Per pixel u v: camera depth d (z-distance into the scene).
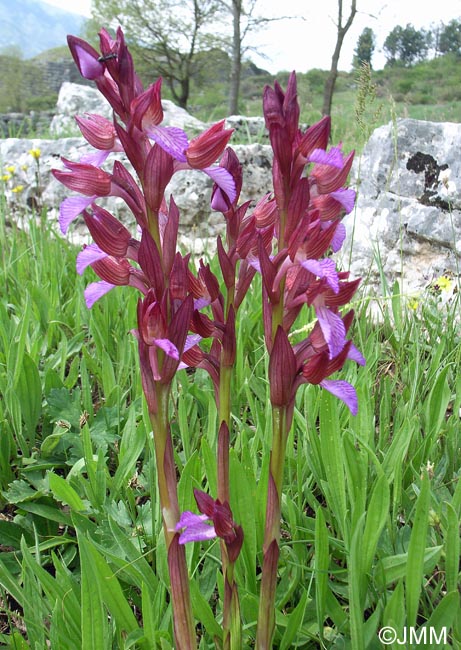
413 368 0.71
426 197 0.98
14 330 0.76
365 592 0.41
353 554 0.35
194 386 0.66
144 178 0.29
